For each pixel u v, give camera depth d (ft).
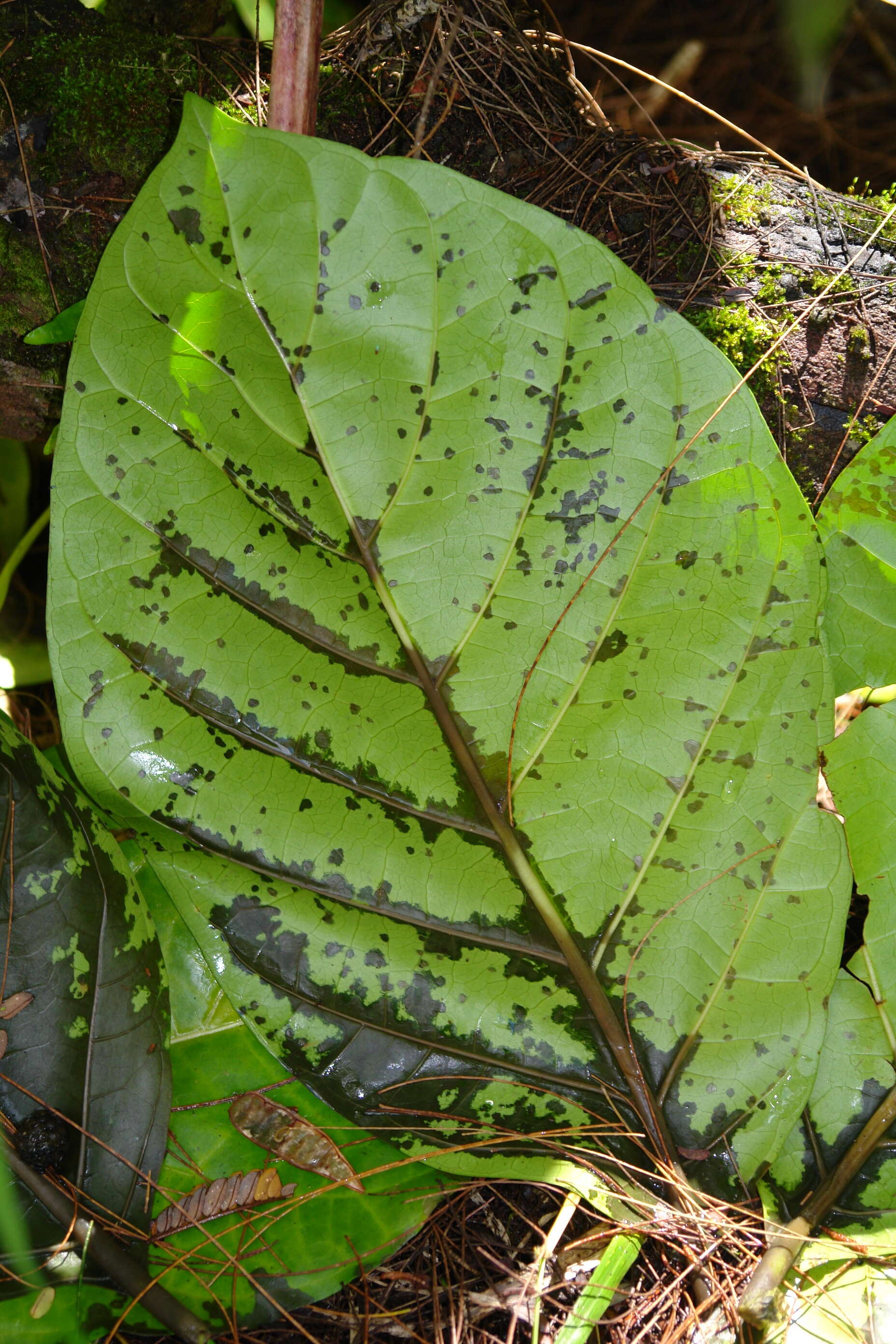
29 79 2.05
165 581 1.96
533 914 1.98
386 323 1.93
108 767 1.96
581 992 1.98
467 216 1.91
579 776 1.97
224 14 2.16
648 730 1.97
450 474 1.95
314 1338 1.96
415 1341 1.98
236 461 1.95
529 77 2.14
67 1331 1.94
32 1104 1.95
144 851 1.98
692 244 2.13
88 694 1.96
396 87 2.12
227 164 1.90
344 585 1.96
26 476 2.40
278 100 2.01
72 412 1.94
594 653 1.96
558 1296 2.00
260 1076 2.01
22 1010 1.95
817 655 1.96
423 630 1.96
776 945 1.97
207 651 1.96
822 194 2.16
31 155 2.05
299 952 1.98
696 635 1.96
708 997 1.98
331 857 1.98
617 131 2.15
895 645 2.06
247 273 1.92
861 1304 1.95
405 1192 1.99
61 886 1.97
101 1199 1.96
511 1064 1.98
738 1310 1.92
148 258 1.91
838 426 2.12
